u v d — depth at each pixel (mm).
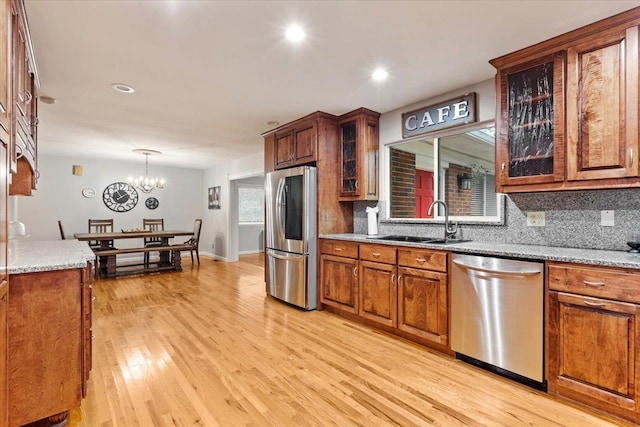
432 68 2590
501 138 2420
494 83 2783
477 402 1928
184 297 4234
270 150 4434
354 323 3281
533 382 2080
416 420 1763
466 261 2359
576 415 1803
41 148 5656
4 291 1300
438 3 1789
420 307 2684
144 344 2734
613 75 1926
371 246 3104
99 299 4117
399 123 3555
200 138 4895
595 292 1803
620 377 1722
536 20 1948
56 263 1681
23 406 1582
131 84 2873
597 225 2275
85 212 6832
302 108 3545
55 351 1664
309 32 2076
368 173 3631
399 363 2418
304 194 3660
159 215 7758
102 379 2164
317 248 3738
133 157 6621
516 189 2357
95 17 1896
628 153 1878
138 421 1741
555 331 1953
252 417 1783
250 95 3148
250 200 8852
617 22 1902
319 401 1936
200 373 2256
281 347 2693
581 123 2051
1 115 1206
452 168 3289
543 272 2004
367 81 2834
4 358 1309
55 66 2520
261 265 6730
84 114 3705
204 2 1775
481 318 2279
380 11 1859
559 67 2141
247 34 2096
